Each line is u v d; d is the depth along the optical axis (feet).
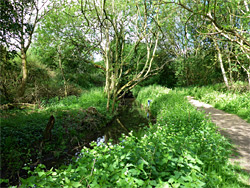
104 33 39.14
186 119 21.15
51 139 22.08
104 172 9.43
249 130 19.94
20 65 46.32
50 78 54.34
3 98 32.96
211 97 39.58
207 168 10.73
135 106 55.47
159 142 11.53
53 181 8.75
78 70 53.93
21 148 18.97
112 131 28.63
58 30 41.91
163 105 34.22
